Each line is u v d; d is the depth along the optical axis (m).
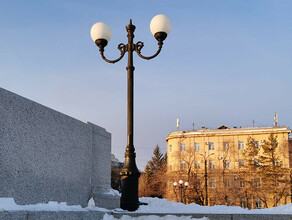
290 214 5.53
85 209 6.23
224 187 46.03
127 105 7.73
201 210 7.02
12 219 3.76
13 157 4.85
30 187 5.20
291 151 51.12
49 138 5.91
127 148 7.43
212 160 54.19
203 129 58.19
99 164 8.27
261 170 45.09
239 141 54.00
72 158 6.73
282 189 43.09
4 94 4.75
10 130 4.83
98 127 8.34
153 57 7.86
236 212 6.36
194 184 44.75
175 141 56.22
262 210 7.04
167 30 8.00
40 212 4.28
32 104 5.45
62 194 6.19
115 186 52.88
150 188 55.75
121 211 6.82
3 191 4.57
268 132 52.66
